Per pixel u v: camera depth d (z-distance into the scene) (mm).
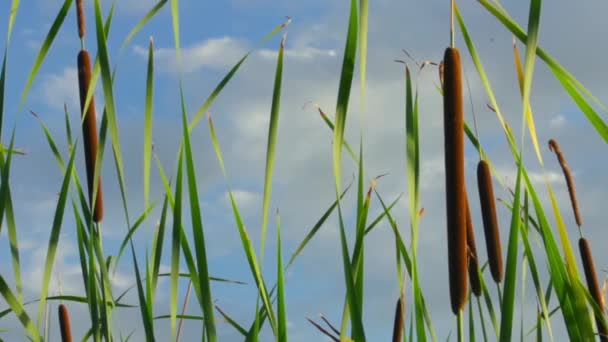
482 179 1196
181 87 1112
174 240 1149
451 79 1080
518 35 1115
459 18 1175
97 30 1179
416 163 1096
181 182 1139
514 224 1068
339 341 1190
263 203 1105
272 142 1110
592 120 1105
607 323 1173
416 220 1085
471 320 1188
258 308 1158
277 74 1116
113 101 1172
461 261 1068
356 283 1189
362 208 1166
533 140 1147
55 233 1210
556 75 1116
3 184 1203
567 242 1145
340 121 1077
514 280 1062
